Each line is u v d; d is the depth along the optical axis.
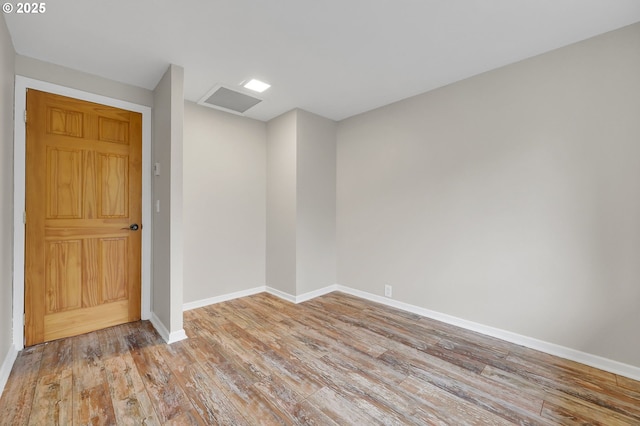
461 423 1.46
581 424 1.46
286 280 3.44
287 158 3.44
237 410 1.53
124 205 2.62
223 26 1.88
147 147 2.74
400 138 3.12
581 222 2.04
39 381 1.76
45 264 2.25
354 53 2.22
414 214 2.99
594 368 1.95
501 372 1.91
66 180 2.34
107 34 1.94
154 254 2.72
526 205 2.27
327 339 2.38
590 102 2.00
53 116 2.29
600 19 1.82
